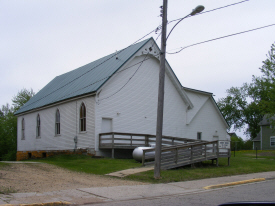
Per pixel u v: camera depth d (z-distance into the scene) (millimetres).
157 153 14570
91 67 31688
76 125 26500
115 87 25516
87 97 25312
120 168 17219
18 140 38312
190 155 18641
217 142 20141
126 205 9109
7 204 8602
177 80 30859
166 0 14906
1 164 16828
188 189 12383
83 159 22234
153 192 11562
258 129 71625
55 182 13102
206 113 35094
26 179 13312
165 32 14930
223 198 10258
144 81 28000
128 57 26281
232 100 75312
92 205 9227
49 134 30875
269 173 17797
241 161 22922
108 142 24453
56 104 29594
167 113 30156
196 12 13695
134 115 26750
